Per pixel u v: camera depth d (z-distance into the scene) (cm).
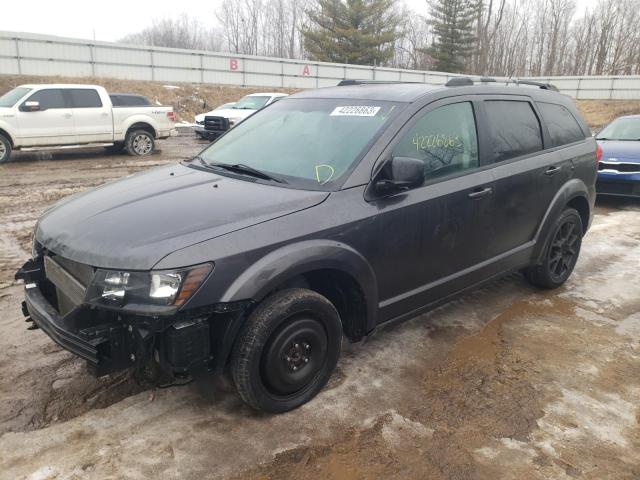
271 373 295
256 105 1809
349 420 308
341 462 274
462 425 306
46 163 1266
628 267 589
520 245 453
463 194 378
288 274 287
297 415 311
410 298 364
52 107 1286
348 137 353
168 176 370
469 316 452
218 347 283
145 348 267
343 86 443
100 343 263
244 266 275
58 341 282
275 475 264
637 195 855
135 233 276
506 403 328
